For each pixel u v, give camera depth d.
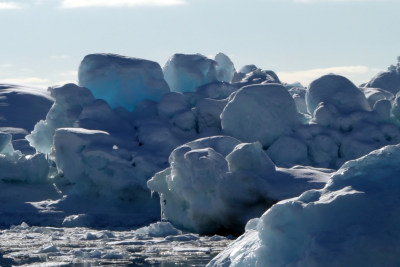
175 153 81.62
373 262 33.62
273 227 35.47
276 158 106.31
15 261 58.47
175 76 131.12
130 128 114.31
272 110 109.56
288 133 109.44
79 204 101.44
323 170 82.56
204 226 80.44
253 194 75.19
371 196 35.62
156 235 78.81
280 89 111.50
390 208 35.09
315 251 33.94
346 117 111.69
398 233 34.16
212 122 115.56
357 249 33.72
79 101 118.56
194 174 78.88
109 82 123.75
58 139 104.88
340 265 33.41
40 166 111.12
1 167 110.25
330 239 34.19
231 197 75.69
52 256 61.47
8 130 188.62
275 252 35.28
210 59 132.75
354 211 35.09
